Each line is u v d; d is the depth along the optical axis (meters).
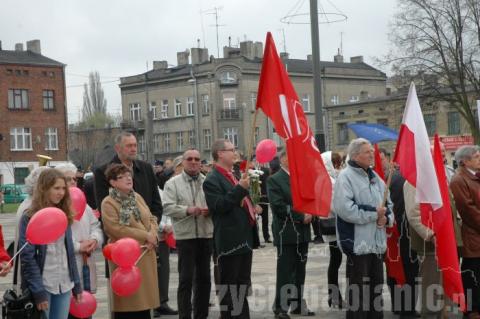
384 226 7.77
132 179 7.77
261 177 16.94
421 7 38.06
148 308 7.06
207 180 7.68
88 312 6.79
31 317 6.05
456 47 38.28
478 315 8.36
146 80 68.69
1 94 64.00
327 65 75.75
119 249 6.52
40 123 66.00
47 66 66.44
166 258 9.51
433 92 39.59
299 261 8.88
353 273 7.71
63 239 6.40
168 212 8.38
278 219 8.72
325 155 11.02
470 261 8.31
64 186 6.36
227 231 7.65
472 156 8.16
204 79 68.38
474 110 42.16
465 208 8.13
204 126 68.50
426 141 7.57
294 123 7.26
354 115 56.41
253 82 67.50
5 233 25.75
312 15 15.47
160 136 72.56
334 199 7.66
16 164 64.44
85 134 76.88
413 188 8.05
